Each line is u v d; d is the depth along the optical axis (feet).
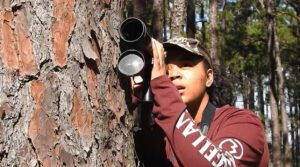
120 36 6.31
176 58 7.18
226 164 6.23
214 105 7.74
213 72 7.81
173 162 6.99
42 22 5.79
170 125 6.28
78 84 6.01
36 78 5.65
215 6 41.06
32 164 5.50
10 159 5.38
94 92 6.22
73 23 6.06
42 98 5.66
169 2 50.24
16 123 5.46
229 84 8.01
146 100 6.70
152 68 6.53
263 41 72.64
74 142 5.88
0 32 5.52
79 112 5.98
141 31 6.19
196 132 6.25
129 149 6.88
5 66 5.48
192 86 7.13
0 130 5.34
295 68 83.87
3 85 5.43
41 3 5.81
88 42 6.21
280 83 67.92
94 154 6.10
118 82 6.67
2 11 5.56
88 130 6.07
